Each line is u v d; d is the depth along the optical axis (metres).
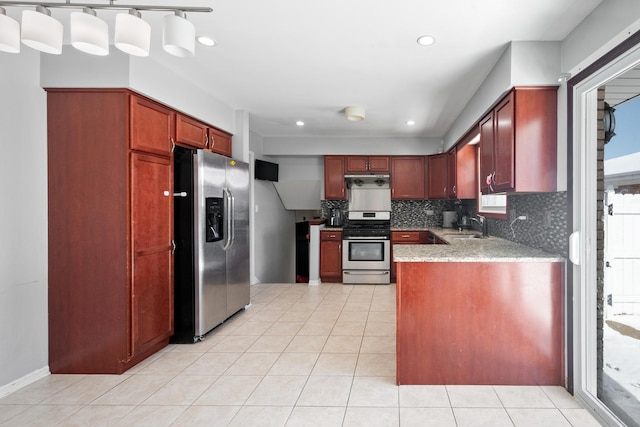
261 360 2.56
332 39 2.20
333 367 2.45
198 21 1.98
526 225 2.76
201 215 2.88
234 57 2.47
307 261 7.20
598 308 2.01
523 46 2.18
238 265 3.56
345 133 5.04
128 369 2.43
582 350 1.98
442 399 2.03
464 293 2.19
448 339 2.20
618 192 2.24
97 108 2.32
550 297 2.15
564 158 2.13
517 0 1.74
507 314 2.18
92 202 2.33
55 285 2.36
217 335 3.07
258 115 4.05
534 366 2.17
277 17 1.94
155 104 2.59
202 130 3.22
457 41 2.19
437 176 5.14
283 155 5.50
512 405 1.96
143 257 2.49
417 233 5.06
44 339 2.34
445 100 3.45
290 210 6.75
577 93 2.01
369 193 5.52
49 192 2.34
